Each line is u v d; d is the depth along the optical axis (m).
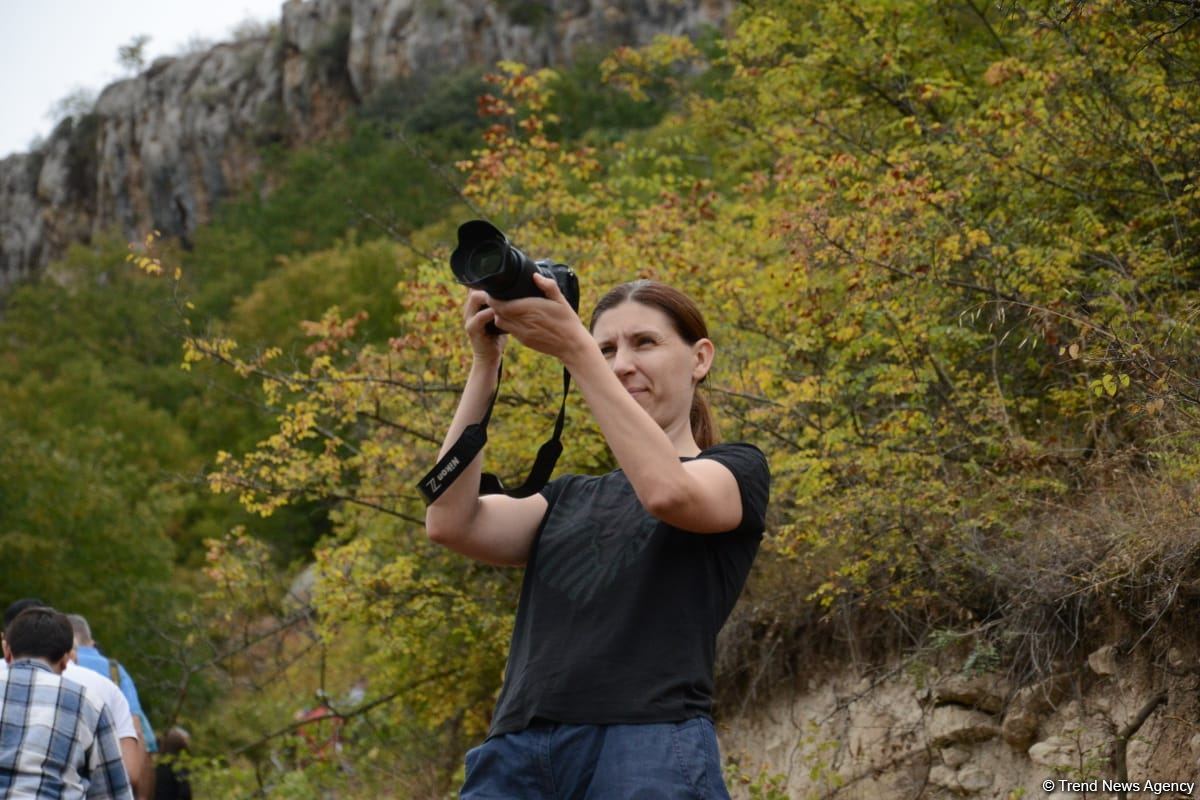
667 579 2.59
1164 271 6.32
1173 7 6.38
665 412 2.82
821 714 6.81
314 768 10.09
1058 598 5.50
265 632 9.86
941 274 6.44
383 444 8.15
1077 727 5.52
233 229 69.38
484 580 8.71
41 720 4.52
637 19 88.12
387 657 9.36
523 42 92.19
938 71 8.96
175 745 9.81
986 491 6.09
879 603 6.32
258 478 8.98
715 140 11.29
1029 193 6.86
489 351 2.78
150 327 52.78
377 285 36.81
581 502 2.81
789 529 6.28
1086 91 6.89
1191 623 5.16
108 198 112.75
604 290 7.65
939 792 6.04
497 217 8.62
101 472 21.89
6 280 115.69
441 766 10.01
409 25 99.38
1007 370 6.88
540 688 2.54
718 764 2.52
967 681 5.96
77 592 19.34
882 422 6.31
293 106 105.62
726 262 7.61
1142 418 5.43
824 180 6.81
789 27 9.59
